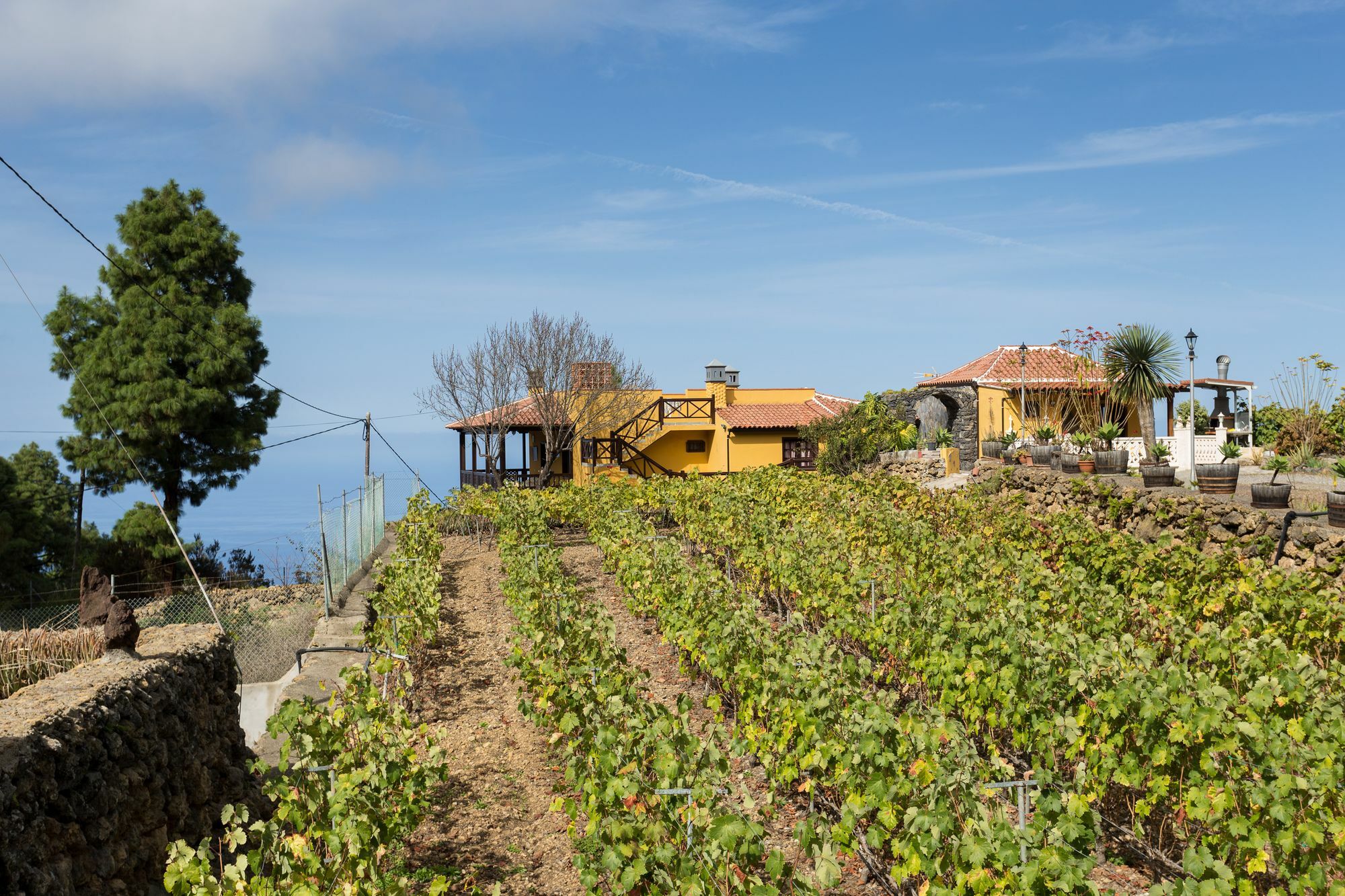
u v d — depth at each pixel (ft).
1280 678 18.62
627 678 22.74
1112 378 61.11
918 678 24.91
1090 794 17.47
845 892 17.75
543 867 19.24
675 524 60.59
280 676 32.73
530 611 30.53
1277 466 35.68
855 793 16.28
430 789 23.00
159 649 20.40
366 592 45.19
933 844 13.73
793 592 32.99
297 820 15.99
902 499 52.29
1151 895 13.25
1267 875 16.80
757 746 20.54
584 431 79.00
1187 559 28.81
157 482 72.23
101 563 67.26
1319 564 30.22
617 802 16.17
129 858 15.33
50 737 13.62
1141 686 17.39
